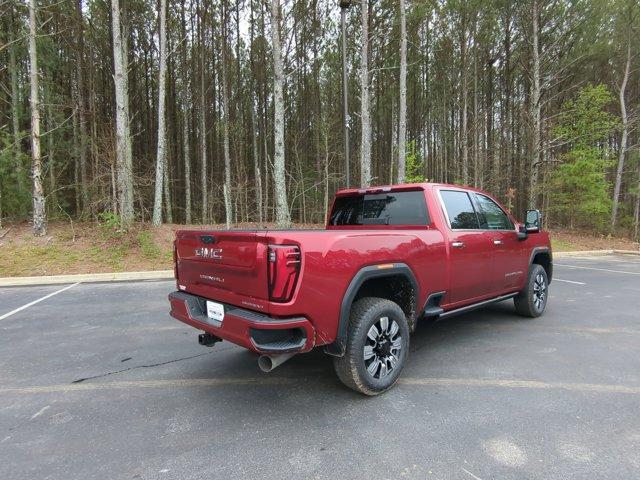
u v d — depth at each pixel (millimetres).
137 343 5109
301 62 26016
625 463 2559
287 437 2900
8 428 3076
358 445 2785
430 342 5012
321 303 3068
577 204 20047
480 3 22125
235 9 23578
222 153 30172
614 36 21141
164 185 22328
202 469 2537
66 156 20656
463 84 25516
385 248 3572
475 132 23891
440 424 3057
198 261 3637
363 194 4965
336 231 3295
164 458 2662
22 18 16438
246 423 3109
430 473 2471
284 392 3658
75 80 21875
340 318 3199
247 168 28812
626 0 20062
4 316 6539
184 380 3959
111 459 2658
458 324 5828
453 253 4348
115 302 7516
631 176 24531
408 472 2482
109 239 12570
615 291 8336
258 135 29047
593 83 23391
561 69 19766
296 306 2934
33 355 4703
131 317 6410
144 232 13023
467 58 24438
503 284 5301
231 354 4699
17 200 15141
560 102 23703
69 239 12805
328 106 26578
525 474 2451
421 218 4391
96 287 9102
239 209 25109
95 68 22844
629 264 13094
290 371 4160
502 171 25250
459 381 3846
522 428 2988
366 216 4906
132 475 2486
